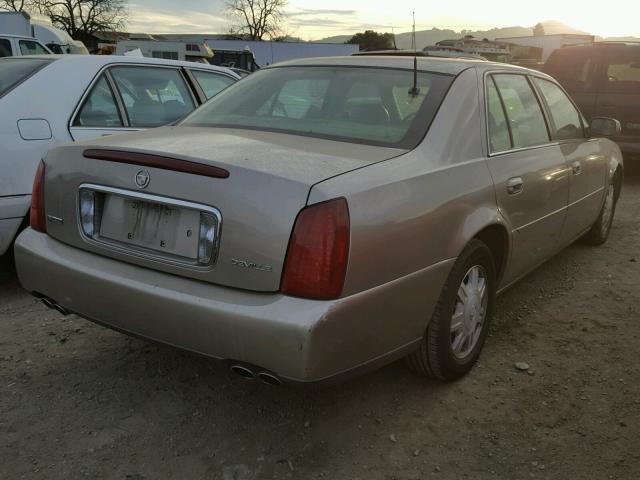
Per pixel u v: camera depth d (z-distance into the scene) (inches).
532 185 139.1
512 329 150.7
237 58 1098.7
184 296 92.7
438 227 105.1
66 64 177.3
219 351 91.6
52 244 113.0
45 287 112.1
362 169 96.2
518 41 1207.6
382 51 151.0
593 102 345.7
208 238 93.0
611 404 117.1
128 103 189.6
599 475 97.4
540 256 158.4
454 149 115.6
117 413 111.7
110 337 141.2
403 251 97.7
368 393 120.3
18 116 160.7
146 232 100.7
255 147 103.3
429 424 110.7
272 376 89.0
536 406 116.5
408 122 115.1
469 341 125.6
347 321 89.2
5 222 156.2
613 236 237.5
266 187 88.7
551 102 169.3
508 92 144.1
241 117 129.0
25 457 98.6
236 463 99.2
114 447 102.1
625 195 319.6
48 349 134.6
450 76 125.5
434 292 107.4
